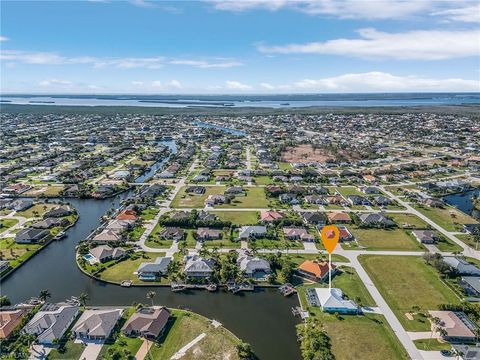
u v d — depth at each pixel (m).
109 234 167.62
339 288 129.00
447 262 142.12
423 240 166.00
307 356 95.94
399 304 120.25
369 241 167.38
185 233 176.00
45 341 102.25
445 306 116.75
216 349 100.06
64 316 110.69
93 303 122.75
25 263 150.38
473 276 135.62
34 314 113.50
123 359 96.31
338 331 107.31
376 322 111.25
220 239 168.75
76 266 148.00
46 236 172.38
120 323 110.69
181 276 136.25
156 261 143.62
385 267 143.75
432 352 99.25
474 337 102.88
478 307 114.38
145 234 174.50
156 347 100.88
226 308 119.88
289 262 146.50
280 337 106.00
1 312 113.31
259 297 126.12
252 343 103.19
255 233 170.62
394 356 97.94
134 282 134.00
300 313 115.81
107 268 143.88
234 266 140.12
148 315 110.12
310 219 187.75
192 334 106.00
